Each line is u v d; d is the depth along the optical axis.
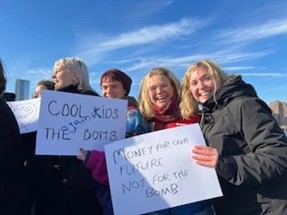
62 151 1.04
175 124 1.16
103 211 1.12
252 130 0.92
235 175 0.91
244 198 0.94
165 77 1.19
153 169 1.00
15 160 0.96
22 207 0.98
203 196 0.97
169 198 0.98
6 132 0.93
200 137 1.00
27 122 1.19
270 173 0.88
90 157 1.04
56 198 1.13
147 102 1.21
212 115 1.01
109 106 1.10
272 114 0.96
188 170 0.99
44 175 1.13
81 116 1.07
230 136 0.96
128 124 1.17
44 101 1.04
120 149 1.02
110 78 1.33
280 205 0.90
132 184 1.00
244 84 1.00
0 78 0.95
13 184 0.96
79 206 1.13
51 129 1.04
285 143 0.90
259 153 0.90
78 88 1.30
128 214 0.99
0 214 0.93
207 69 1.06
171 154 1.00
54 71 1.32
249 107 0.93
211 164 0.93
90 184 1.08
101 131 1.09
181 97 1.17
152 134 1.02
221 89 0.99
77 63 1.31
